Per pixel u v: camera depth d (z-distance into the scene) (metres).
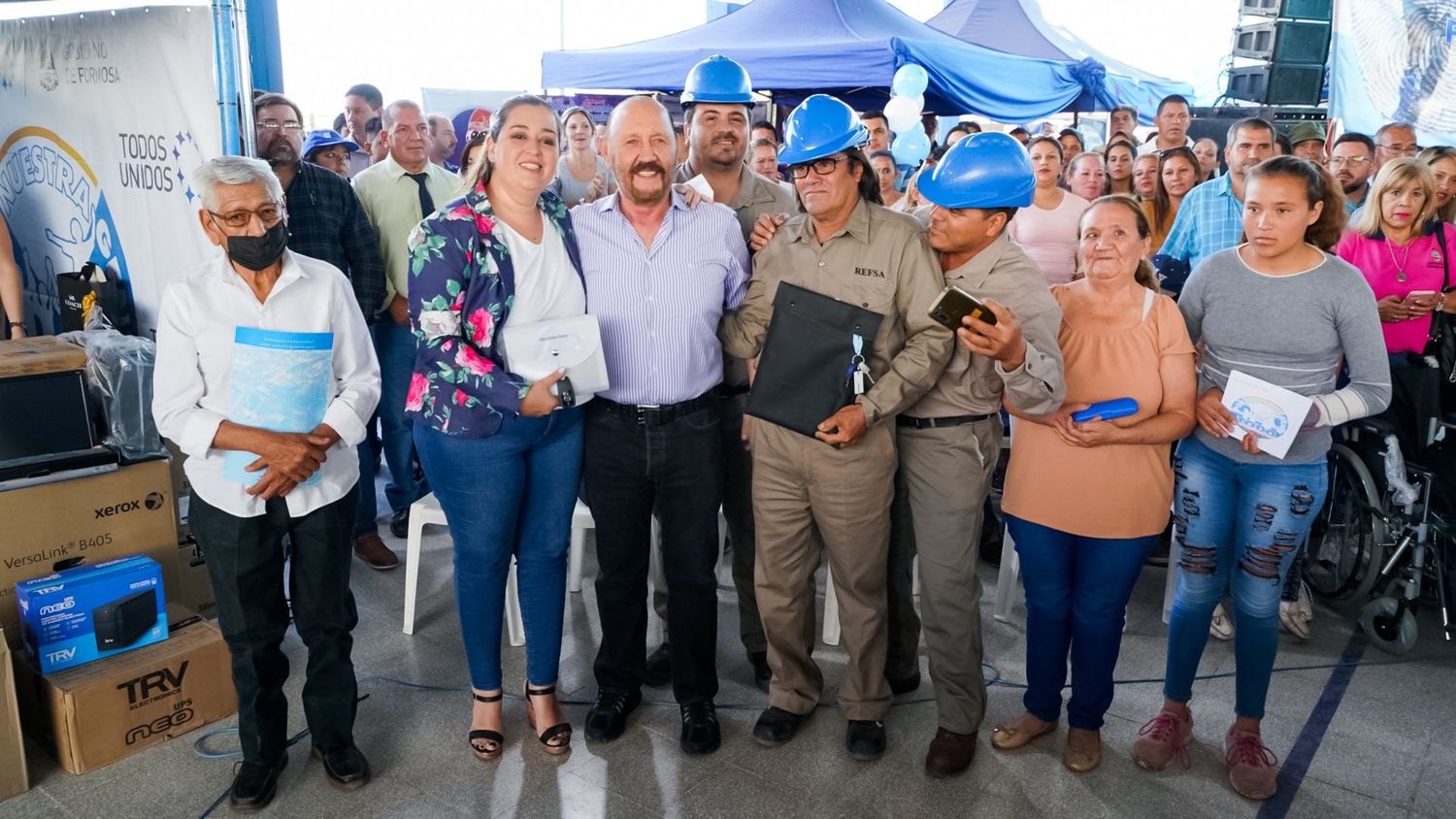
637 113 2.23
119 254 3.37
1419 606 3.54
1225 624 3.28
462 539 2.38
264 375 2.08
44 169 3.64
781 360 2.31
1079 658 2.46
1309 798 2.41
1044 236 4.44
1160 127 5.73
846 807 2.35
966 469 2.37
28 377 2.58
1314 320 2.36
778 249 2.42
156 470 2.80
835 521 2.39
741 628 2.96
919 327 2.28
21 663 2.50
